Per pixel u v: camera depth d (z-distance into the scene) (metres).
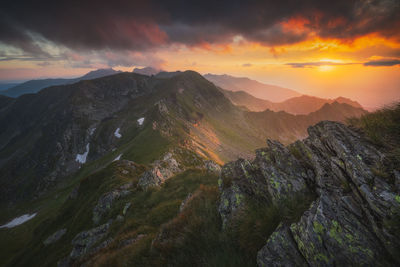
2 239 87.44
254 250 6.20
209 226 7.91
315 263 5.08
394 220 4.61
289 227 5.97
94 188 48.81
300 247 5.44
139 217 17.69
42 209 123.56
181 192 20.20
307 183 7.04
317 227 5.36
